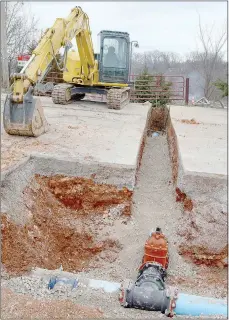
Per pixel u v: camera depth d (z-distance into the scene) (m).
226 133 14.37
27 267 7.65
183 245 9.42
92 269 8.98
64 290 7.04
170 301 6.79
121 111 17.30
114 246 9.46
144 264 8.00
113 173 10.08
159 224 9.98
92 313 6.32
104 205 10.09
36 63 11.61
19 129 11.45
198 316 6.79
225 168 10.21
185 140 12.85
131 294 6.81
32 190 9.57
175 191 10.83
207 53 31.33
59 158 10.11
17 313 5.97
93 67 17.83
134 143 11.95
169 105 21.44
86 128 13.39
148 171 13.00
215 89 30.67
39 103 11.92
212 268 9.20
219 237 9.30
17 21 29.06
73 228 9.67
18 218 8.44
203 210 9.62
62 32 13.00
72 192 10.10
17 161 9.58
